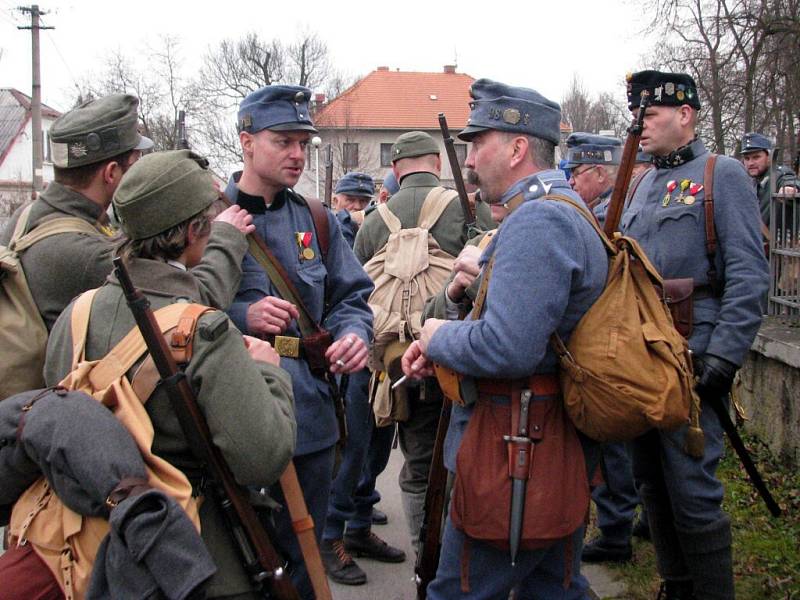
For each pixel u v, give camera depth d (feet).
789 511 13.15
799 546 11.93
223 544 6.21
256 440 5.95
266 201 9.62
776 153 17.24
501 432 7.36
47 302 8.10
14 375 7.86
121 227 6.55
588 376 7.09
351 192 22.56
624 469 12.04
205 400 5.93
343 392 11.16
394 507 16.40
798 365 14.23
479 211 12.77
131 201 6.32
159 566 5.40
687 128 10.41
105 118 8.60
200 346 5.99
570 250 7.09
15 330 7.89
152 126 103.91
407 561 13.75
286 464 6.24
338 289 10.21
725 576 9.59
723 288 9.98
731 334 9.59
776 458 15.44
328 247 10.09
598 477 8.50
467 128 8.12
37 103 85.66
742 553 11.84
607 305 7.27
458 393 7.49
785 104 45.96
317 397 9.52
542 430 7.33
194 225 6.59
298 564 9.41
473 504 7.29
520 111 7.91
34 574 5.90
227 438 5.91
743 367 16.94
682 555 10.33
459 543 7.60
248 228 8.72
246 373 6.04
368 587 12.76
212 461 6.04
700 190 10.05
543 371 7.42
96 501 5.63
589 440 7.84
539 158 8.00
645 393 6.98
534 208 7.19
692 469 9.41
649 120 10.38
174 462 6.11
